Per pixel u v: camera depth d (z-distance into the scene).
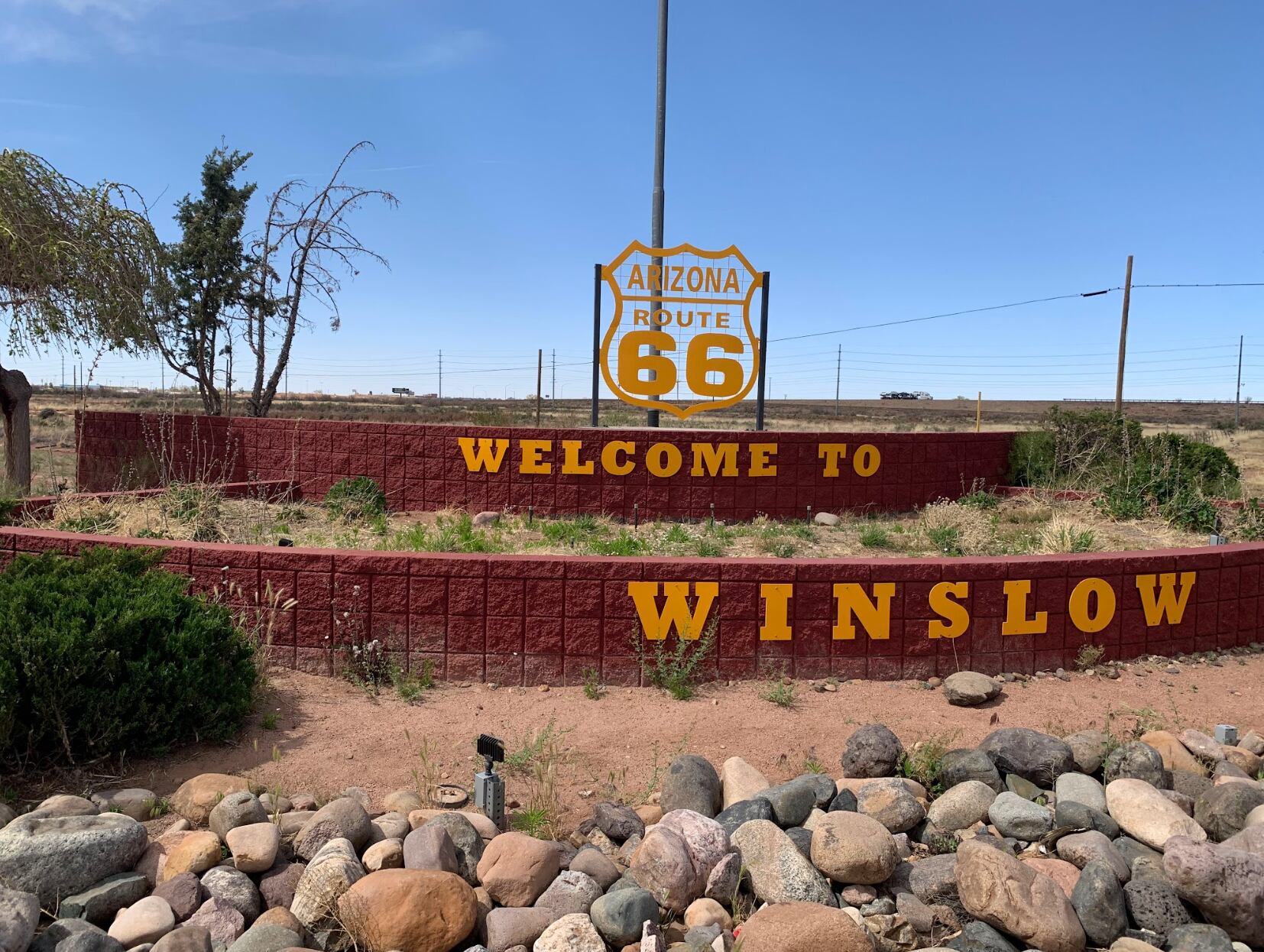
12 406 14.76
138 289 15.14
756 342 16.61
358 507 13.67
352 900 3.77
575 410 69.50
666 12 18.47
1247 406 124.88
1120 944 4.01
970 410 106.81
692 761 5.20
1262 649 8.09
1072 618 7.34
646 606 6.78
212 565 6.88
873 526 13.77
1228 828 4.93
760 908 4.28
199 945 3.52
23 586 5.47
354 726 5.95
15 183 13.42
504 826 4.77
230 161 21.27
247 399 23.61
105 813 4.41
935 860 4.59
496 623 6.77
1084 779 5.27
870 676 6.99
